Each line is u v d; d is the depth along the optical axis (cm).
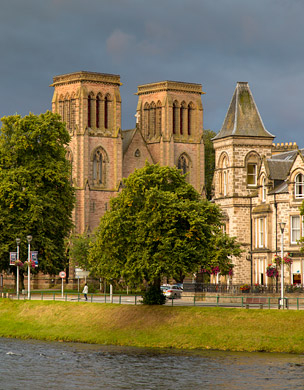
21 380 8381
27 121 13800
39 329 11138
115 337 10344
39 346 10219
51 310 11519
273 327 9631
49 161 13750
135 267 10150
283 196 13450
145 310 10588
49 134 13825
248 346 9525
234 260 14325
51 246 13262
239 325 9806
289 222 13350
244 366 8731
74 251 17250
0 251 12988
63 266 13712
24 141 13575
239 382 8119
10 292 14012
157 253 10069
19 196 13075
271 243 13712
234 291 12625
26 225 13088
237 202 14600
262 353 9362
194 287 12975
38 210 13062
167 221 10069
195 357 9225
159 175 10525
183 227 10306
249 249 14450
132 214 10438
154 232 10069
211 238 10319
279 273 13175
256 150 14912
